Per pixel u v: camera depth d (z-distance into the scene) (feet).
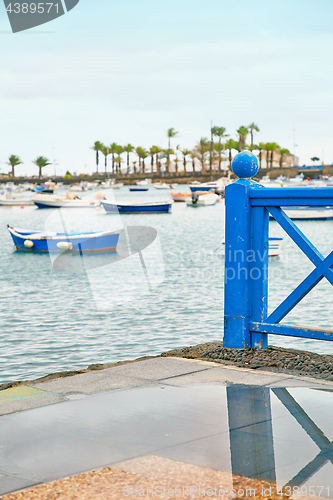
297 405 11.21
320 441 9.35
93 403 11.51
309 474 8.13
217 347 16.06
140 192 425.28
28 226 157.38
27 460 8.77
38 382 13.47
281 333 14.64
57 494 7.64
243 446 9.18
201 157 521.24
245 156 14.82
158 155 546.67
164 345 30.27
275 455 8.80
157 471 8.30
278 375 13.38
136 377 13.39
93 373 13.85
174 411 10.94
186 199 281.13
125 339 31.68
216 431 9.87
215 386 12.56
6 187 460.96
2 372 25.64
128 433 9.82
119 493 7.64
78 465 8.56
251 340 15.52
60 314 39.50
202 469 8.35
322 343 29.40
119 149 562.25
